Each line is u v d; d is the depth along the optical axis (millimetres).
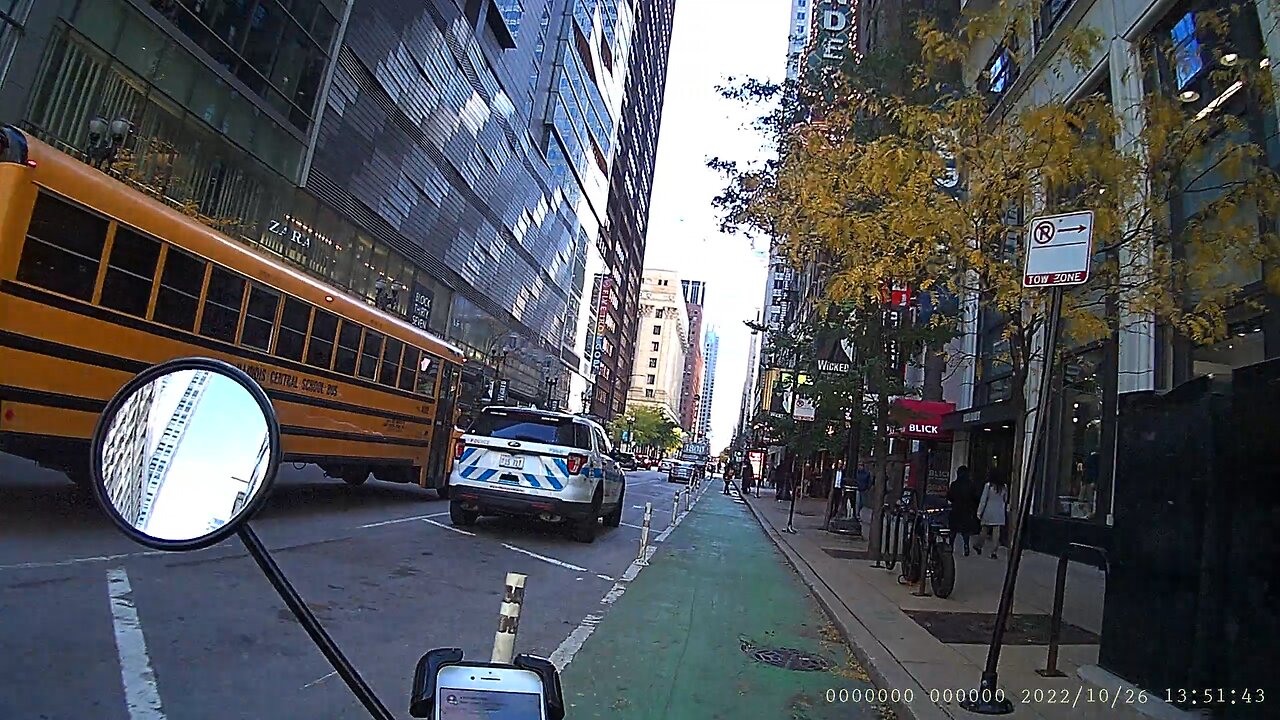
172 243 8953
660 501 30625
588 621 7652
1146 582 6145
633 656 6590
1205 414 5680
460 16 35656
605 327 99375
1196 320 8414
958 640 7980
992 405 18156
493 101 42000
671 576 11195
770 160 14500
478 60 38844
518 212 50406
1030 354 9016
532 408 13164
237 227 23016
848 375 16797
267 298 10672
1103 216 8234
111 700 4184
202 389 1905
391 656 5637
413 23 31172
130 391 1863
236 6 21750
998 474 20094
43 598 5707
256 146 23438
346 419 12891
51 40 16875
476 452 12672
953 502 16188
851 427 18406
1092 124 9984
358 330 13094
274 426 1887
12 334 7207
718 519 24469
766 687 6141
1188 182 10430
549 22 54406
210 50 21094
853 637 7820
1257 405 5242
